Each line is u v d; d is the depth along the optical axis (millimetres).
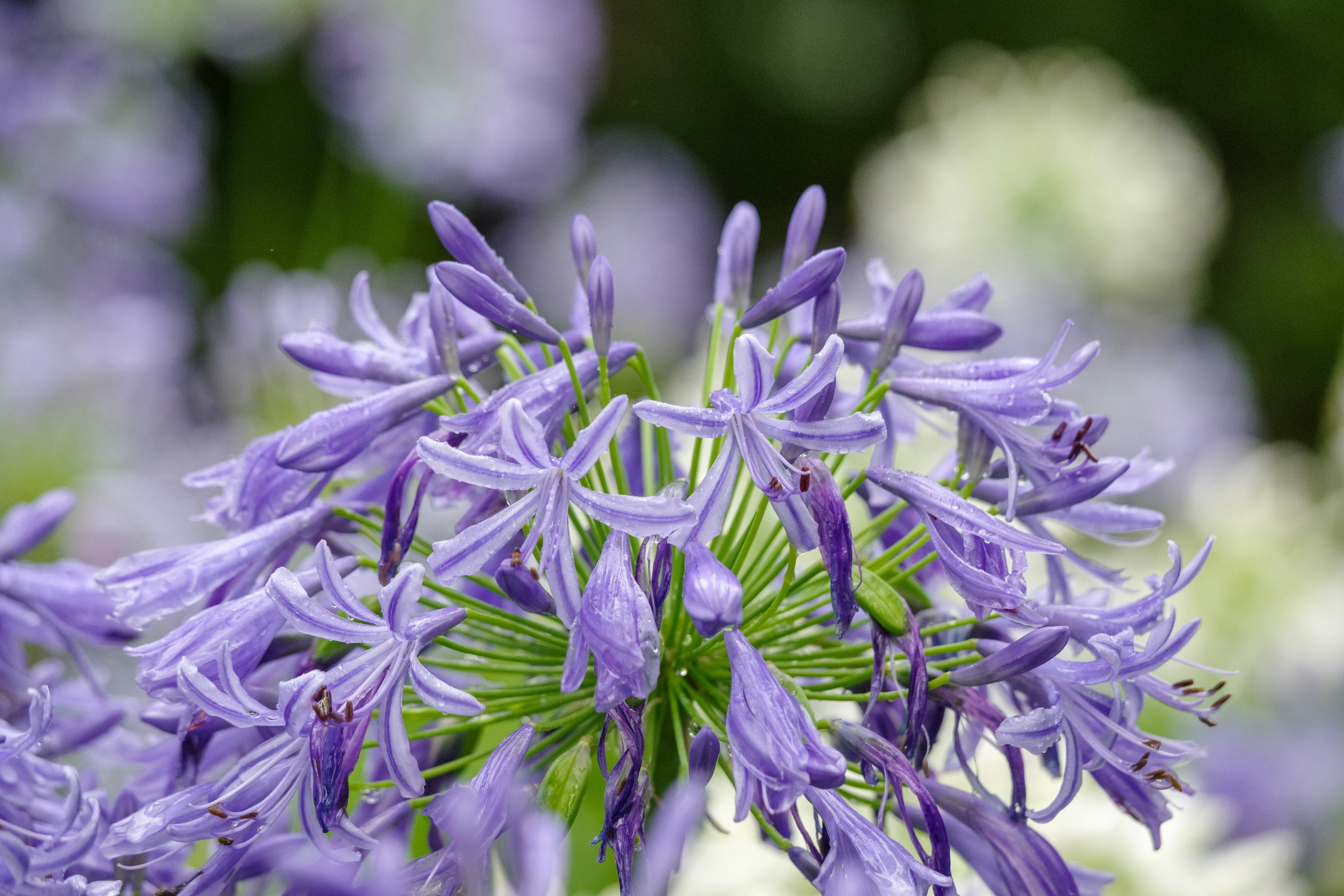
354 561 537
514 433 498
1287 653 1087
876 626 515
